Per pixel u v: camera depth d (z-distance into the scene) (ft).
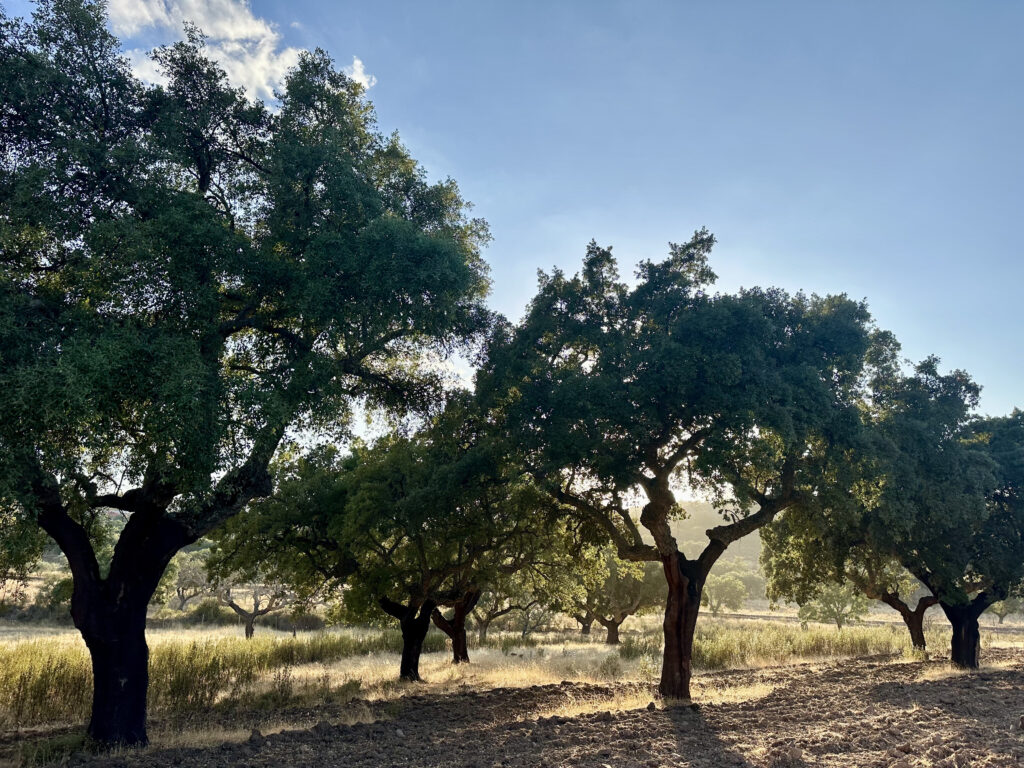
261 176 39.81
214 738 36.76
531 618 165.48
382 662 87.35
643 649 98.84
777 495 55.93
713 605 304.50
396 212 43.37
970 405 64.28
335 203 38.52
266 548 64.39
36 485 32.01
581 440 42.34
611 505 53.78
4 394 24.58
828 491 47.21
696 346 41.96
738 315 42.78
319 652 92.43
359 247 36.29
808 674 67.87
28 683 47.32
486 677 68.59
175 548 38.68
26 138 32.60
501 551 68.44
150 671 54.39
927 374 64.54
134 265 30.91
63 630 131.13
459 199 49.62
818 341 47.16
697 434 46.91
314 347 40.06
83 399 25.29
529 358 48.55
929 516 62.34
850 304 47.29
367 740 35.22
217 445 31.14
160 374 28.30
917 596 309.22
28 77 31.73
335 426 42.50
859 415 45.78
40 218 30.45
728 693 52.90
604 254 49.52
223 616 169.78
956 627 76.13
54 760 31.45
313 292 34.50
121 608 36.35
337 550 64.69
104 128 35.29
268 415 31.83
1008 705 43.60
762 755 29.48
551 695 52.60
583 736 34.32
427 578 61.36
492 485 54.54
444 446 54.80
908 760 27.50
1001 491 70.59
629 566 78.13
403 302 38.14
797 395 42.91
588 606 145.59
